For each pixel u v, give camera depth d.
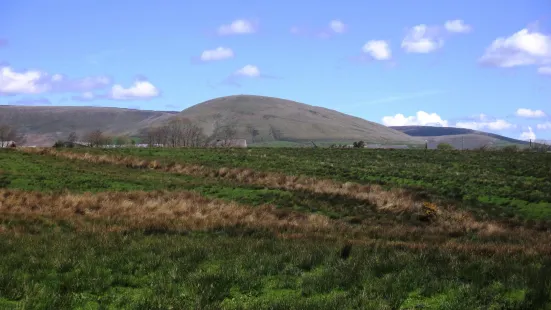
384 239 20.80
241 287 10.69
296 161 51.78
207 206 27.70
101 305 9.18
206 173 42.75
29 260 11.91
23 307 8.69
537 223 27.88
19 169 38.78
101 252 13.48
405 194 33.66
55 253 12.84
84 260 12.09
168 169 44.75
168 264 12.12
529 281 10.75
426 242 19.73
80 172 39.38
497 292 10.37
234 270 11.56
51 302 9.15
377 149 68.19
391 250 14.66
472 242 20.48
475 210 30.94
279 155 57.84
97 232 17.83
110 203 27.25
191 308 9.04
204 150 60.84
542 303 9.50
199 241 16.16
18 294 9.52
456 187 37.19
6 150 50.34
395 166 49.31
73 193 30.27
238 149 63.75
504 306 9.47
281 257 13.06
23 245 14.30
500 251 15.08
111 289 10.45
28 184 32.75
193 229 20.56
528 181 40.97
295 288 10.94
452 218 28.75
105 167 44.31
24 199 27.00
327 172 44.56
